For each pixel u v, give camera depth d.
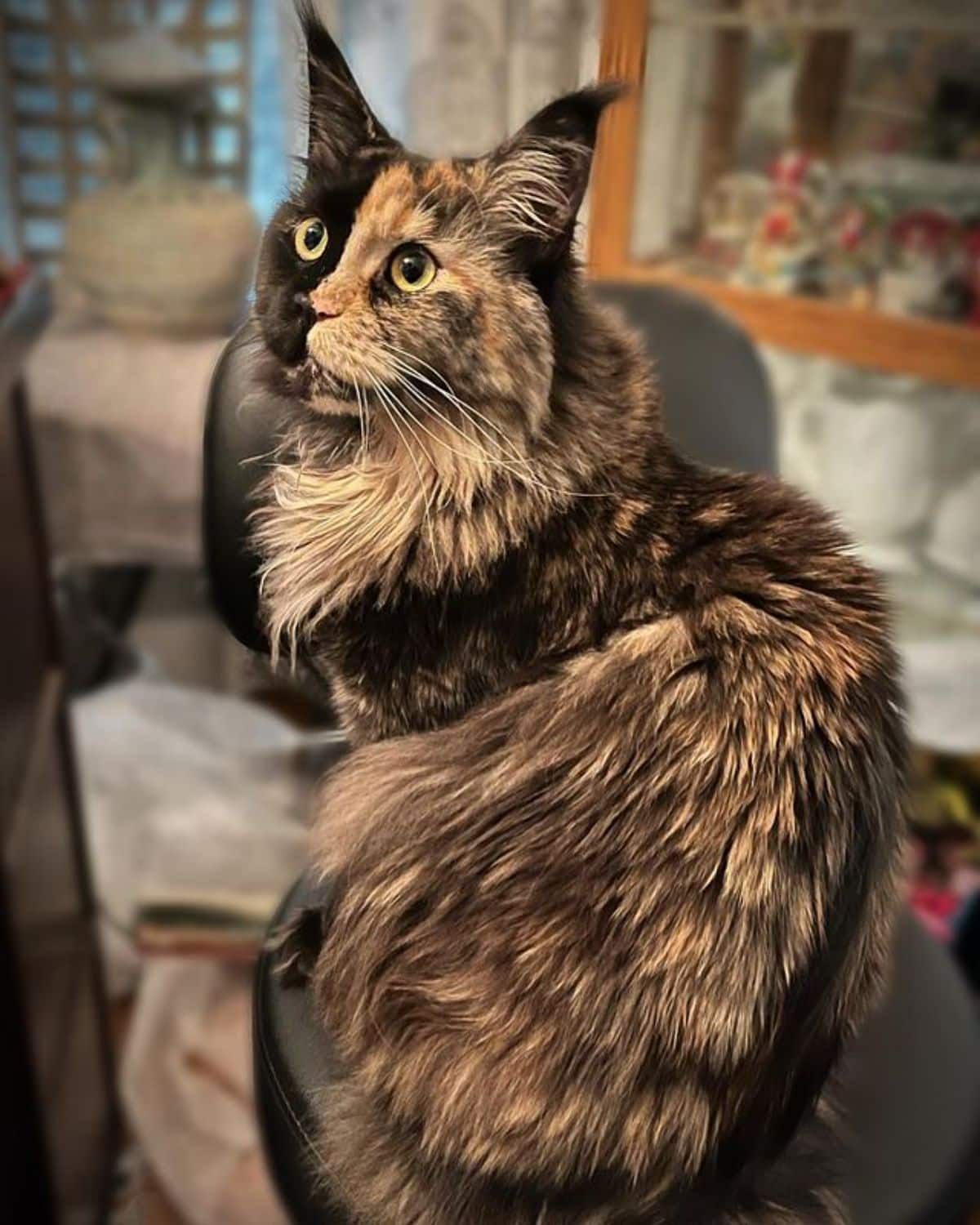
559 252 0.53
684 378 0.89
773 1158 0.50
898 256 1.25
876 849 0.48
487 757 0.50
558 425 0.53
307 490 0.56
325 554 0.55
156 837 1.26
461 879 0.49
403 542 0.53
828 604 0.52
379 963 0.50
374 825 0.52
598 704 0.49
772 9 1.16
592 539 0.53
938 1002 0.83
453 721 0.54
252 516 0.57
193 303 1.29
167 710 1.44
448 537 0.53
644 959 0.45
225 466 0.58
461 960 0.48
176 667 1.63
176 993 1.22
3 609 0.94
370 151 0.56
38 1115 0.96
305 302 0.53
